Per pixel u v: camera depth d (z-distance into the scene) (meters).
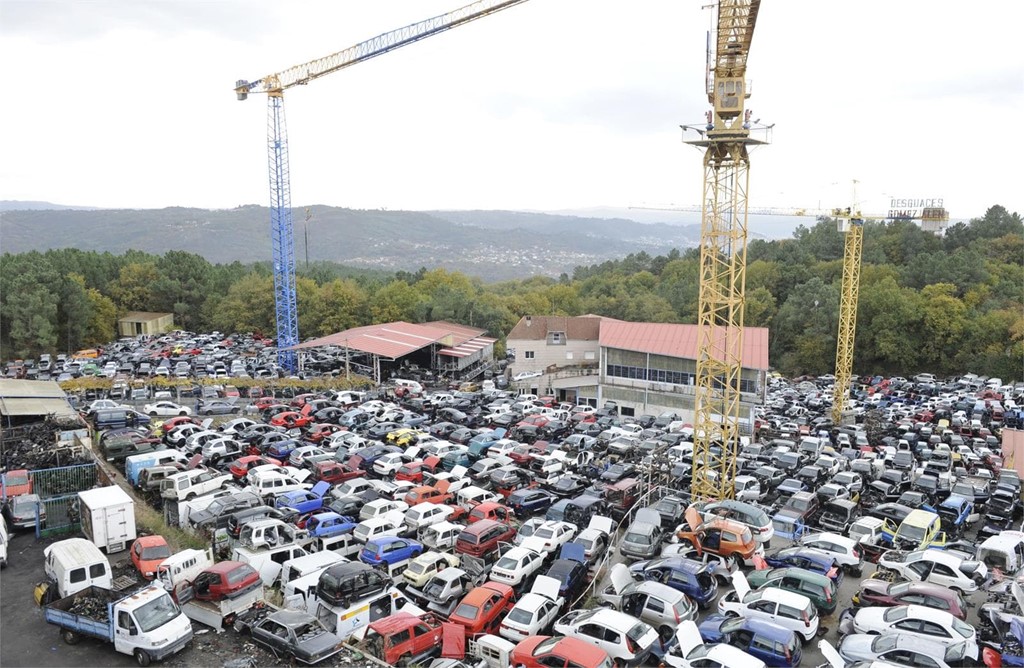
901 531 35.44
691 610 26.81
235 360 99.69
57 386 64.44
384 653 23.94
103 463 45.47
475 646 25.20
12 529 33.62
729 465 50.84
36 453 42.72
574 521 38.81
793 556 31.22
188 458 47.09
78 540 28.20
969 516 41.88
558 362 95.62
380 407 67.19
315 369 101.50
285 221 115.06
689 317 149.62
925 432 69.50
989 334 116.81
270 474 42.09
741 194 44.81
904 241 176.75
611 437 58.94
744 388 72.38
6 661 23.05
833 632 26.55
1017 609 24.95
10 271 128.38
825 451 57.03
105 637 23.62
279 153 115.50
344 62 112.88
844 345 91.06
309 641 23.41
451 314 131.88
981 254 162.25
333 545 34.28
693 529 33.78
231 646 24.45
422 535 35.47
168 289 144.75
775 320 144.00
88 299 124.94
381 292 137.62
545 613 27.12
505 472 46.16
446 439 59.28
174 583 27.20
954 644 22.42
